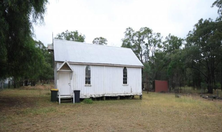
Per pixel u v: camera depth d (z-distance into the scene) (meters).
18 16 10.67
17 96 18.80
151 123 7.71
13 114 9.19
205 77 34.00
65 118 8.45
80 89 16.02
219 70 36.19
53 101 14.72
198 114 10.05
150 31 41.88
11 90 28.28
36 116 8.80
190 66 31.95
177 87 38.84
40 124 7.20
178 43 40.22
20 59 13.37
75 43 19.47
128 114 9.75
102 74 17.39
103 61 17.59
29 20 12.00
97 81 17.03
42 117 8.60
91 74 16.78
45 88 33.34
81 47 19.11
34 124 7.19
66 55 16.42
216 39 25.12
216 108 12.23
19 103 13.35
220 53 26.72
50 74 39.84
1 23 9.62
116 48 22.09
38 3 11.31
